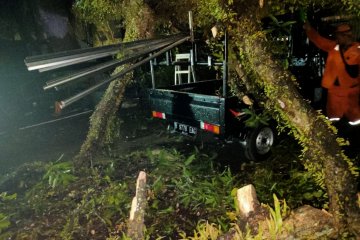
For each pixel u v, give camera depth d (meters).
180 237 2.91
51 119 7.90
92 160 4.68
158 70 8.16
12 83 8.41
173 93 4.89
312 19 4.34
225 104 3.99
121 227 3.08
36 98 8.63
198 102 4.43
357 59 3.83
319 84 5.12
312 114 2.30
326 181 2.23
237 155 4.86
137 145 5.66
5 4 9.39
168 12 4.63
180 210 3.36
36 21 9.87
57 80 3.15
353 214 2.05
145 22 4.65
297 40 4.57
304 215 2.33
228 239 2.39
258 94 4.10
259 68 2.63
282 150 4.60
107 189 3.81
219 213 3.20
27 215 3.45
